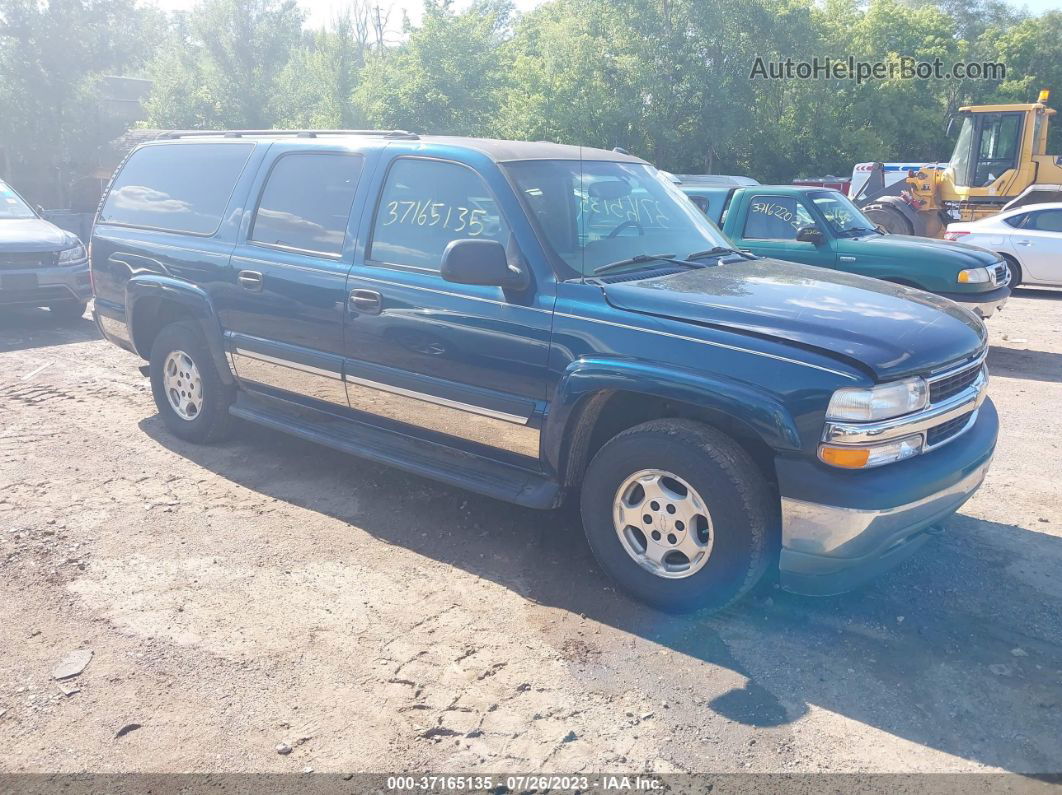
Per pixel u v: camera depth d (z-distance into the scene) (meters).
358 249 4.57
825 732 2.98
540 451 3.95
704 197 9.77
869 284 4.23
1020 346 9.65
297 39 34.88
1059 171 16.88
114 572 4.05
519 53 38.16
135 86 40.78
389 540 4.42
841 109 37.78
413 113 31.97
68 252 9.61
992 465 5.62
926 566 4.15
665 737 2.95
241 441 5.84
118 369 7.86
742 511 3.39
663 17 30.55
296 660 3.38
